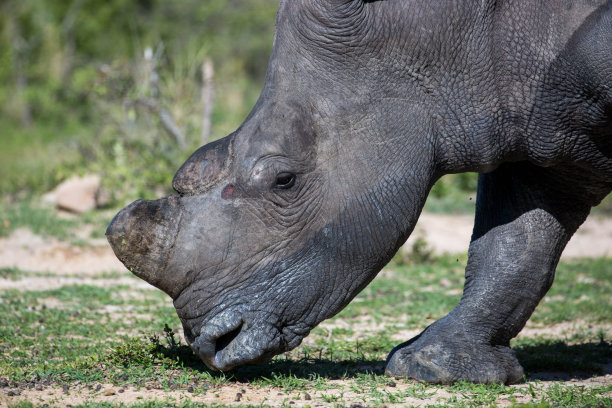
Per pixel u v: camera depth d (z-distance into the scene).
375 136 12.61
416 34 12.68
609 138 13.73
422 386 13.51
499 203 14.93
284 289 12.47
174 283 12.34
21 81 70.75
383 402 12.62
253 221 12.37
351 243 12.64
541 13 13.03
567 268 27.62
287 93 12.61
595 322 20.62
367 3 12.61
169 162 38.16
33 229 30.39
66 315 19.81
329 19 12.49
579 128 13.55
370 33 12.54
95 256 28.03
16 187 41.12
